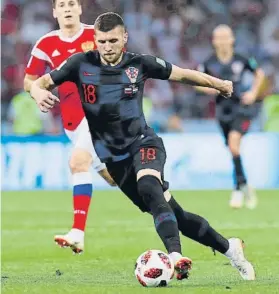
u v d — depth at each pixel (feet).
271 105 202.39
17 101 200.95
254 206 143.64
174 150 191.83
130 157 63.57
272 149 193.16
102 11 217.97
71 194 177.37
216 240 64.23
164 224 59.16
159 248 92.68
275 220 122.93
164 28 231.91
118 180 64.75
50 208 146.41
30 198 167.94
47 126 202.80
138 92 63.57
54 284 65.46
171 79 63.98
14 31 226.58
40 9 229.86
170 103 214.07
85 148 81.56
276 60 226.38
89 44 87.40
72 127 86.22
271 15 235.20
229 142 142.92
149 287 60.34
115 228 113.39
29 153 191.31
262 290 59.52
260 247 91.40
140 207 65.57
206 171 192.03
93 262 82.28
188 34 232.12
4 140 190.60
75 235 75.82
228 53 141.38
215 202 155.02
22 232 110.73
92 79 63.26
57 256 87.66
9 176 190.70
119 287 61.98
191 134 191.72
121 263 81.30
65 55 87.10
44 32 228.84
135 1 230.89
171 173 191.52
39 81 64.03
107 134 63.77
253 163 192.95
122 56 63.31
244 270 66.08
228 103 142.10
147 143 63.05
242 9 234.38
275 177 193.47
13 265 80.64
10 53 222.28
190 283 63.77
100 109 63.36
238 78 141.38
